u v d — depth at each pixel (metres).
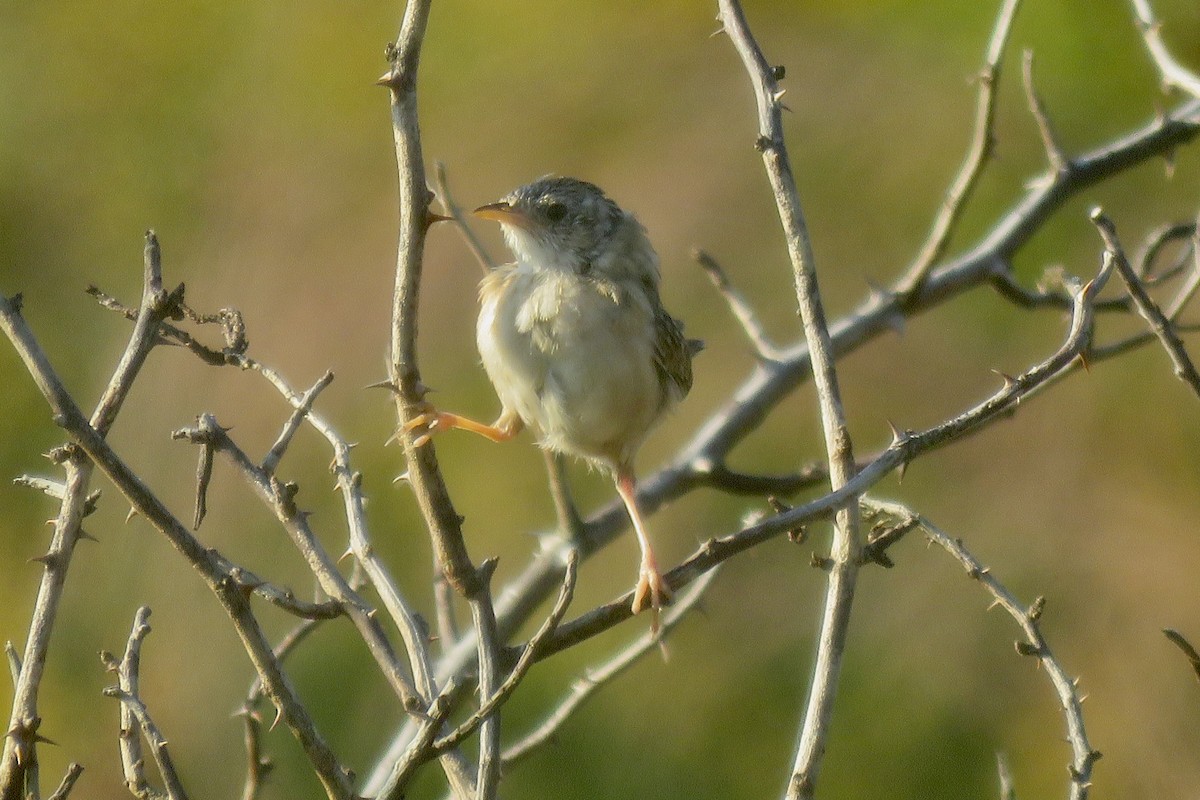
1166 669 12.24
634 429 7.16
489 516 12.91
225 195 15.13
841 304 13.62
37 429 14.79
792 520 4.94
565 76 15.02
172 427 12.67
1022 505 13.02
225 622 12.34
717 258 13.50
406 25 4.47
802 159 14.20
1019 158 13.95
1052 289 10.42
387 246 13.65
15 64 16.61
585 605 12.62
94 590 12.65
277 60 16.05
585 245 7.29
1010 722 12.47
